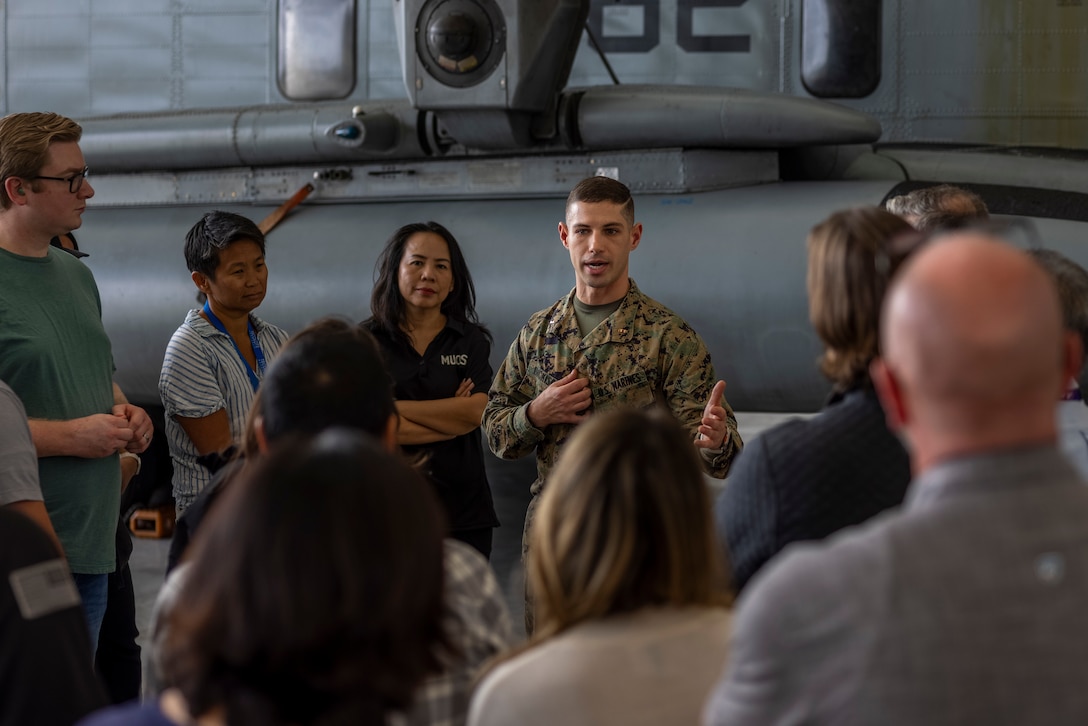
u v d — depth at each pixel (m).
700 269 4.76
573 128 5.06
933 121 5.42
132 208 6.07
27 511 2.19
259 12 6.20
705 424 2.48
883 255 1.54
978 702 1.00
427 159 5.42
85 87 6.50
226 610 1.02
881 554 1.03
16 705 1.50
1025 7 5.28
